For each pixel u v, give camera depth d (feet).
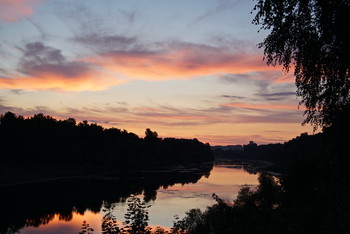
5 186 302.86
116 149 543.39
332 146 31.45
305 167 84.33
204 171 536.83
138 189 302.25
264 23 28.27
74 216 191.62
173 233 43.42
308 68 28.17
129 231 36.42
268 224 42.50
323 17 24.61
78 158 462.19
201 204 223.71
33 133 440.86
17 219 182.80
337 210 40.19
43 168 404.36
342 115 27.84
